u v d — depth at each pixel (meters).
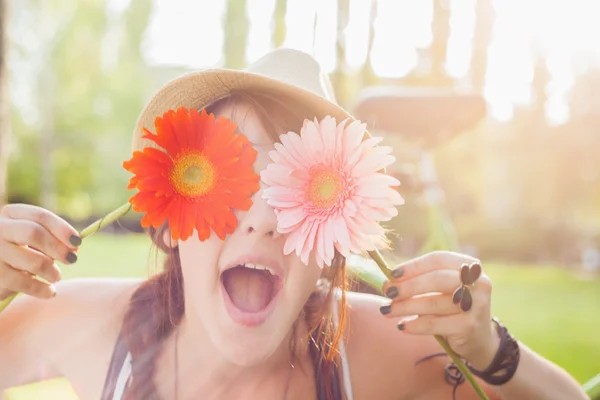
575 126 12.91
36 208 1.09
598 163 12.84
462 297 1.00
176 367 1.21
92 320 1.31
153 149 0.99
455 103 2.28
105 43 19.41
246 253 1.04
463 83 10.39
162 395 1.20
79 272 5.36
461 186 13.11
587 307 6.04
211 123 1.01
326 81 1.38
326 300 1.23
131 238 11.38
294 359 1.24
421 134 2.32
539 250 12.39
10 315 1.35
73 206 19.25
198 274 1.08
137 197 0.99
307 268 1.09
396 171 2.23
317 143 0.98
